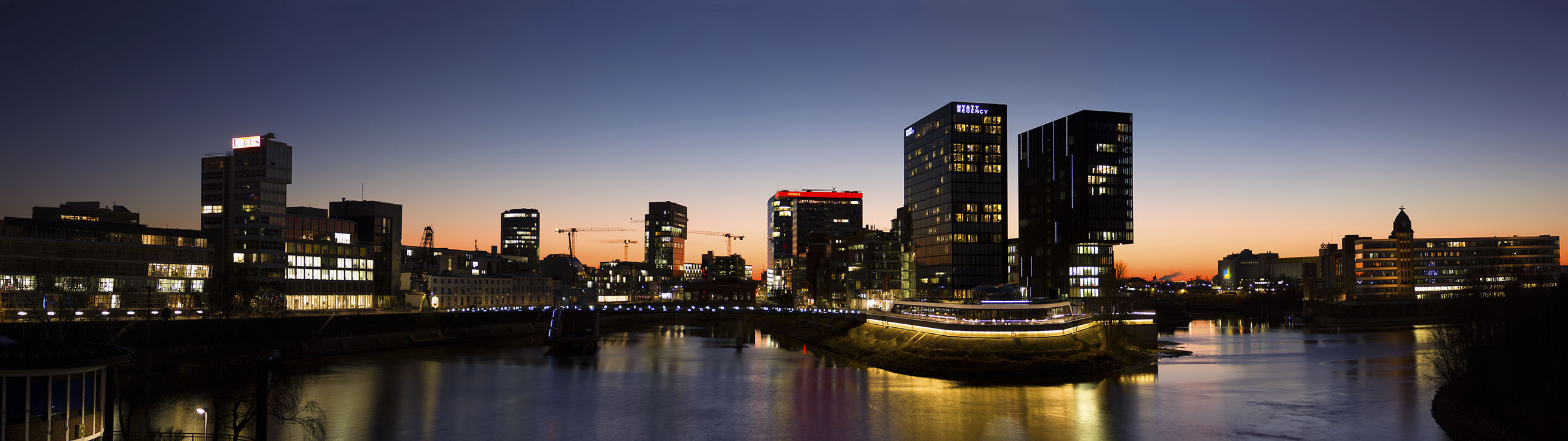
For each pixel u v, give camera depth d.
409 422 120.25
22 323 162.62
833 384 160.25
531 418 124.31
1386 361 195.88
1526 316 127.88
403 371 176.88
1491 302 157.62
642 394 146.75
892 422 121.62
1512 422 105.75
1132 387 153.12
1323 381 159.50
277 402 98.38
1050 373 172.00
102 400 63.50
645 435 113.44
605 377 170.88
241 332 190.75
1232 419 122.06
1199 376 169.50
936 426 118.19
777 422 122.00
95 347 63.47
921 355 191.38
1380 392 144.62
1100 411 129.25
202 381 139.38
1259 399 139.00
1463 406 119.56
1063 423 120.25
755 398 142.75
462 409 130.50
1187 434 112.56
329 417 122.75
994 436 112.38
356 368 182.00
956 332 199.62
